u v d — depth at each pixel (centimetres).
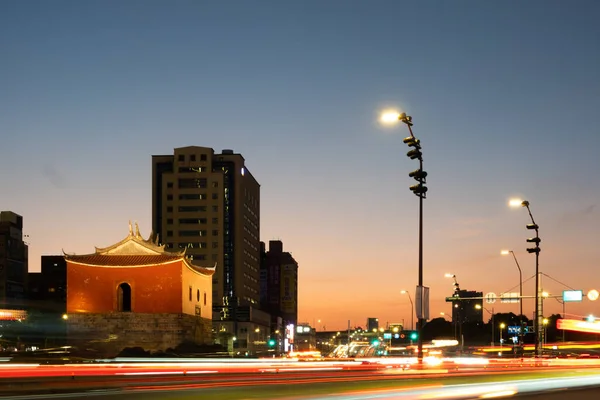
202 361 6669
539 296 6625
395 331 13625
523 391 3003
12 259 19425
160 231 19962
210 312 11012
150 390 3200
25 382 3766
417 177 4184
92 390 3291
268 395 2827
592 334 15750
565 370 5447
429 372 4381
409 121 4053
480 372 4850
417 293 4225
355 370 5725
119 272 9488
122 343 9344
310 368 5859
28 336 12494
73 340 9338
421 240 4234
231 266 19900
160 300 9425
